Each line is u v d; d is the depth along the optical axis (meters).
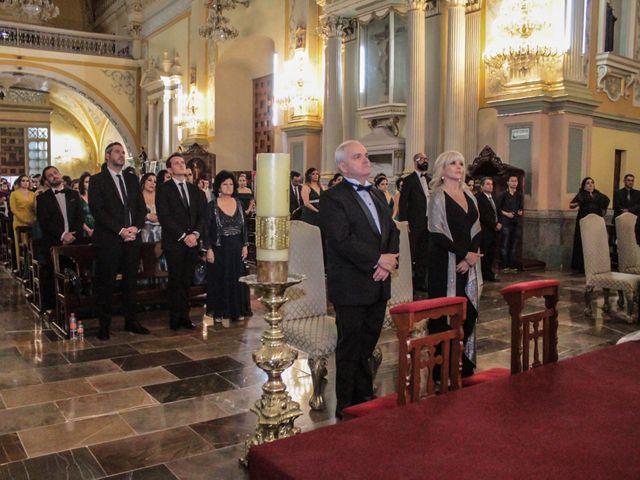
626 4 11.50
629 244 6.58
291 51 14.08
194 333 5.73
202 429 3.46
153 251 6.34
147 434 3.39
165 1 19.50
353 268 3.40
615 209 10.11
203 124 17.81
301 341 3.72
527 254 10.11
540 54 9.63
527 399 2.02
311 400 3.76
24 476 2.89
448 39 10.67
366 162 3.42
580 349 5.10
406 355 2.31
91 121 25.42
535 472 1.50
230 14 16.45
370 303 3.39
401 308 2.32
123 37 21.44
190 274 5.99
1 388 4.14
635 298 6.05
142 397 3.98
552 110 9.85
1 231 11.19
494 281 8.54
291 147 14.12
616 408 1.93
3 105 23.48
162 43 20.05
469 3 10.60
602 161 11.04
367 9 11.90
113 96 21.11
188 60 18.44
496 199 9.55
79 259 5.63
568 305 6.91
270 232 2.46
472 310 3.91
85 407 3.79
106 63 20.89
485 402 1.99
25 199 8.68
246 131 17.92
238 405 3.85
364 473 1.50
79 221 6.84
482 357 4.91
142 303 6.27
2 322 6.17
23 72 19.67
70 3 25.38
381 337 5.57
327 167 12.96
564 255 9.82
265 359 2.66
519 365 2.70
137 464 3.02
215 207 5.93
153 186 6.87
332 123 12.86
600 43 10.70
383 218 3.51
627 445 1.66
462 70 10.62
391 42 11.47
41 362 4.75
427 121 11.45
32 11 14.92
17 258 8.81
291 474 1.50
